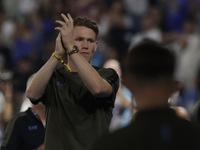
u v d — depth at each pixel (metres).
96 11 25.86
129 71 5.52
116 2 26.58
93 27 8.82
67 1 21.06
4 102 18.19
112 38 25.02
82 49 8.69
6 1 30.09
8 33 28.06
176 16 26.33
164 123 5.08
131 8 26.92
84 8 25.84
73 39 8.69
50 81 8.66
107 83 8.28
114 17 25.94
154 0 27.42
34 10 27.28
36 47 24.88
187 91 22.28
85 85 8.49
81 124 8.38
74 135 8.35
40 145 11.15
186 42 24.08
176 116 5.16
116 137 5.05
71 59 8.18
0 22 28.95
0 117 17.98
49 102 8.61
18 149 11.23
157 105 5.34
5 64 25.30
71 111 8.43
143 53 5.45
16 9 29.83
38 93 8.35
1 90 18.38
